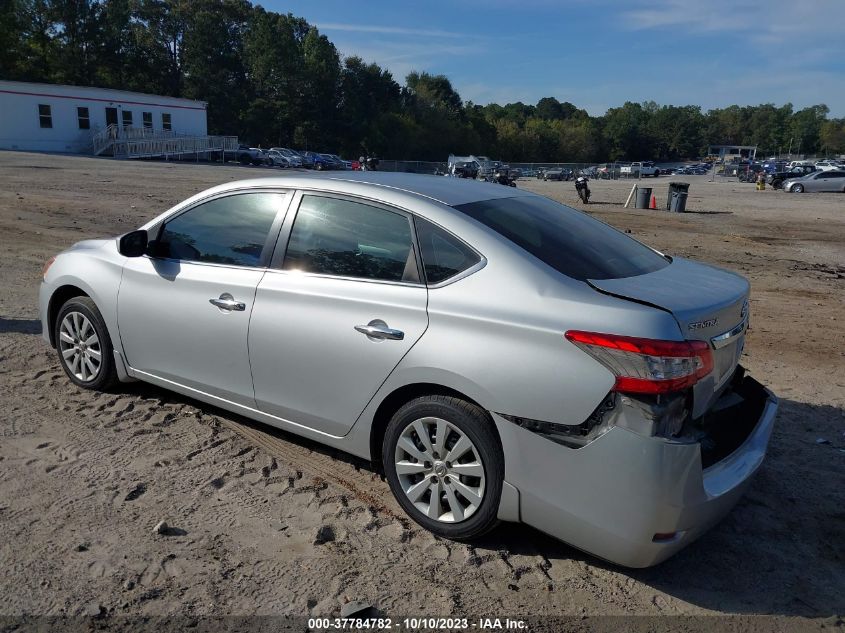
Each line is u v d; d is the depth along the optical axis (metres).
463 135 101.38
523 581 3.12
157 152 48.19
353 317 3.52
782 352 7.02
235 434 4.41
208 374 4.21
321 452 4.23
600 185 51.91
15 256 10.27
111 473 3.87
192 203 4.40
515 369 3.02
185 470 3.94
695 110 196.38
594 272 3.32
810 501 3.94
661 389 2.78
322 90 78.12
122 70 67.12
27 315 6.98
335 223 3.78
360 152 82.38
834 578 3.26
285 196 4.01
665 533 2.85
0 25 56.09
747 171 64.19
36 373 5.30
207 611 2.81
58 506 3.51
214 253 4.22
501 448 3.13
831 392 5.77
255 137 74.75
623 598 3.03
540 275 3.16
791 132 183.00
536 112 191.62
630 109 169.88
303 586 3.00
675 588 3.13
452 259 3.36
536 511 3.07
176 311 4.28
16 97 42.75
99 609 2.78
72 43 62.59
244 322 3.94
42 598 2.83
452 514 3.33
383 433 3.64
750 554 3.42
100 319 4.77
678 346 2.81
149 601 2.85
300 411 3.82
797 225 20.92
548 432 2.97
